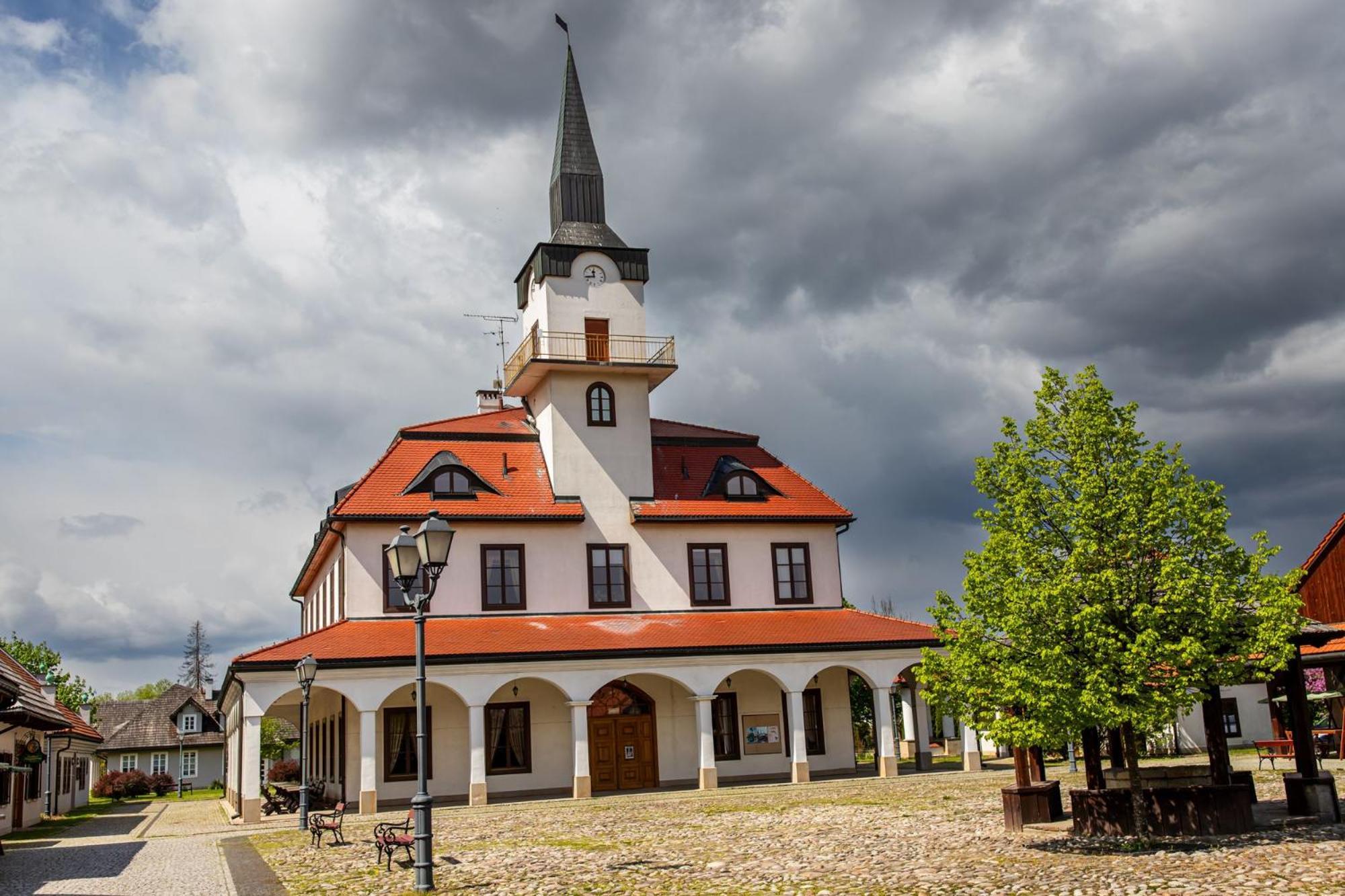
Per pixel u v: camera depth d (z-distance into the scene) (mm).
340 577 37344
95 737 52062
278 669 31125
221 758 73000
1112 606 16625
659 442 42562
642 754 36938
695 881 16125
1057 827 18734
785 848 19250
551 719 36219
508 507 37688
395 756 34719
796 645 35312
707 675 34719
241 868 20047
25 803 34375
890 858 17359
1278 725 38625
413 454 39094
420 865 16469
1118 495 17000
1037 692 16438
